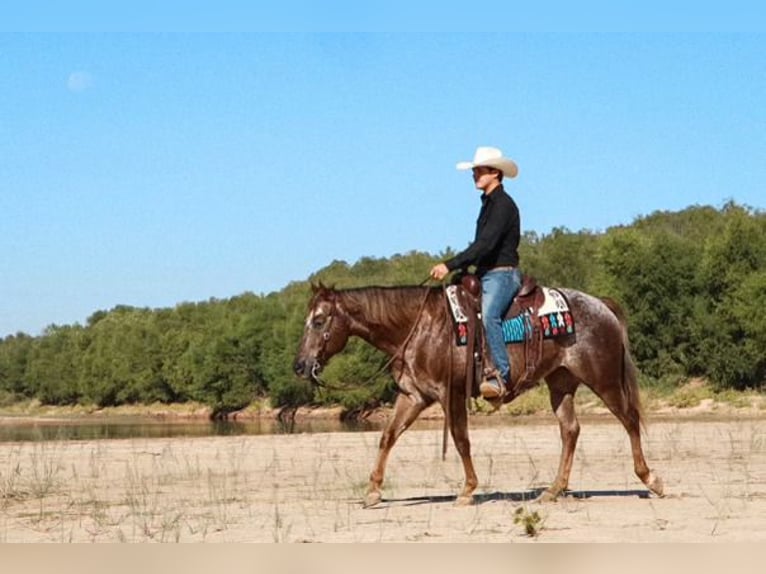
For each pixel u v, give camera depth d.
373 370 56.53
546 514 9.88
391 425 11.07
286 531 9.45
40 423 66.94
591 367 11.22
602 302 11.50
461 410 11.02
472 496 11.40
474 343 10.79
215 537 9.22
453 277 11.45
